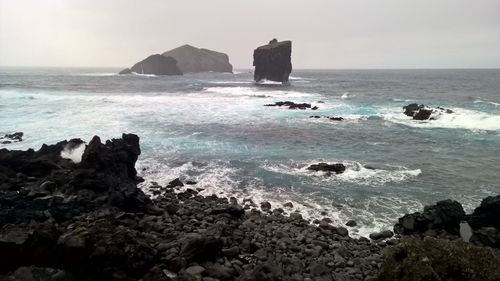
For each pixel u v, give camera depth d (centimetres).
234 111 3444
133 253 746
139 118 2938
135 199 1198
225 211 1205
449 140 2328
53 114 3002
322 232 1090
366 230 1123
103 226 826
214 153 1959
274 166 1748
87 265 714
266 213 1243
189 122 2827
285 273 831
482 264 676
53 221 969
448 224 1098
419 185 1508
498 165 1789
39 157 1441
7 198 1082
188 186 1496
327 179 1572
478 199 1366
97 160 1303
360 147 2139
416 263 693
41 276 663
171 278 741
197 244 849
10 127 2450
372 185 1503
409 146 2173
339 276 834
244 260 891
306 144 2192
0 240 698
